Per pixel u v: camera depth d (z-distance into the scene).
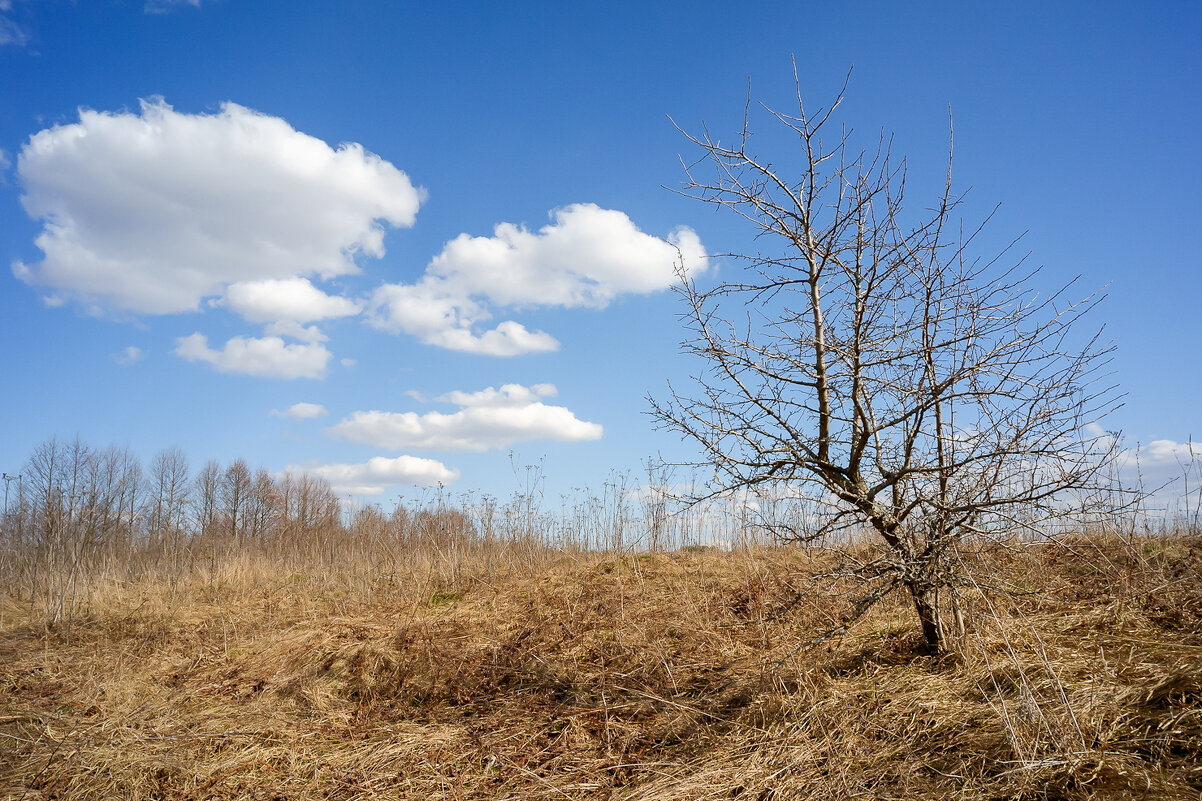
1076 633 4.96
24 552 15.80
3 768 5.30
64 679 7.77
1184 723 3.51
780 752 4.17
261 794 4.73
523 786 4.47
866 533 5.85
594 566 10.24
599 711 5.42
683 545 11.34
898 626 5.72
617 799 4.08
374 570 13.13
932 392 4.45
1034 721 3.71
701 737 4.67
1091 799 3.14
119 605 11.84
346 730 5.74
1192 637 4.56
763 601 7.12
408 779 4.73
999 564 5.77
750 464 4.75
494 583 10.93
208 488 31.45
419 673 6.66
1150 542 7.14
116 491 19.19
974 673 4.48
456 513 14.39
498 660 6.70
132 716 6.23
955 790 3.47
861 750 4.00
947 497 4.56
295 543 18.27
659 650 6.23
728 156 4.95
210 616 10.75
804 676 4.93
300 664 7.31
